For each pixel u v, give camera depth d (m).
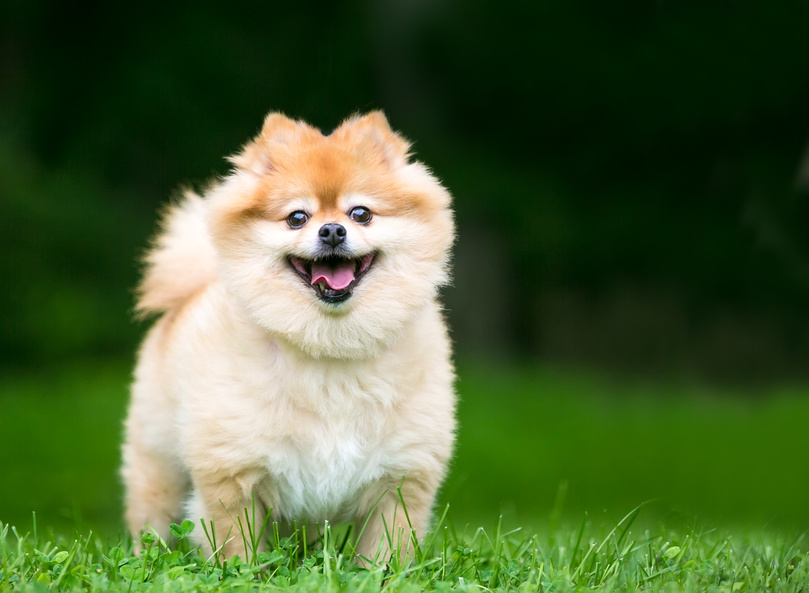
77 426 12.59
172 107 15.98
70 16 16.02
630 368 17.38
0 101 15.99
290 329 4.91
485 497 11.55
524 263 17.19
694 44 16.09
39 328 14.91
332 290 4.89
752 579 4.71
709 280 17.08
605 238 16.88
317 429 5.02
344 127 5.51
